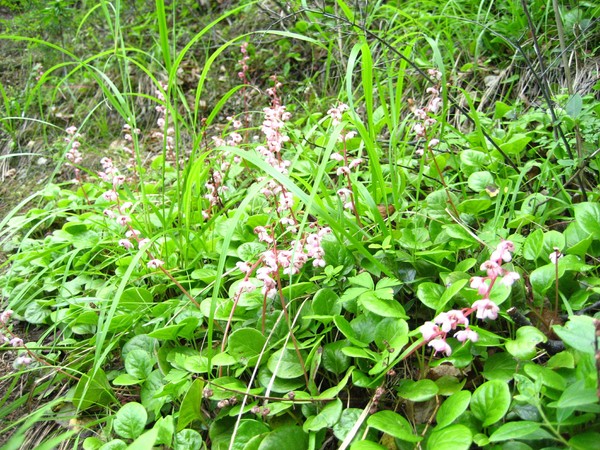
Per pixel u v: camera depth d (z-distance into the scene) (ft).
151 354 1.91
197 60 4.42
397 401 1.62
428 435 1.44
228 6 4.63
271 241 1.78
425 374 1.63
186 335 1.89
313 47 3.92
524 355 1.38
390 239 1.88
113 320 2.01
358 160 2.06
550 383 1.28
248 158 1.70
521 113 2.84
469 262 1.79
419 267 1.90
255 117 3.83
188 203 2.11
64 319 2.14
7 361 2.26
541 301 1.65
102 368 2.06
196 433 1.59
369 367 1.65
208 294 2.14
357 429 1.46
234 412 1.59
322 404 1.59
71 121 4.40
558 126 2.13
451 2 3.35
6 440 1.91
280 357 1.65
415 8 3.61
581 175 2.12
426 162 2.58
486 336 1.53
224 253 1.58
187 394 1.57
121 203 2.73
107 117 4.35
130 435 1.58
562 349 1.51
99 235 2.66
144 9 5.01
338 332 1.86
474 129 2.84
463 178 2.47
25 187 3.87
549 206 2.15
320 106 3.50
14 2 5.22
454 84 3.03
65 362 2.10
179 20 4.69
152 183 3.14
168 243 2.32
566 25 2.93
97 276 2.52
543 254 1.82
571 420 1.21
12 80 5.05
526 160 2.52
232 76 4.17
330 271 1.86
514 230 2.18
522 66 3.03
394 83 3.33
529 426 1.20
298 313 1.78
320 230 1.92
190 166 2.13
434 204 2.17
